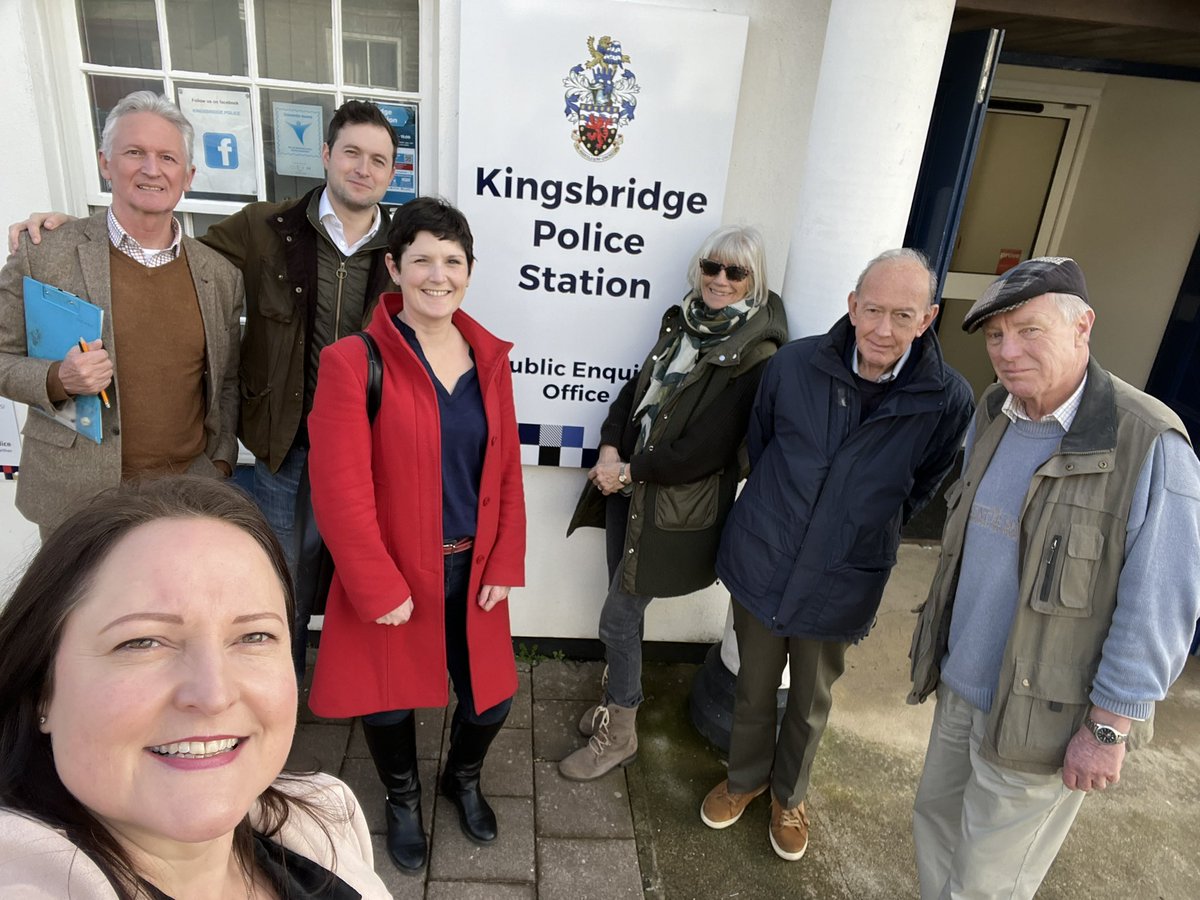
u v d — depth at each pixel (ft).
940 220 8.55
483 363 5.86
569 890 6.57
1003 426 5.07
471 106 7.27
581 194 7.60
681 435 6.66
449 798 7.15
